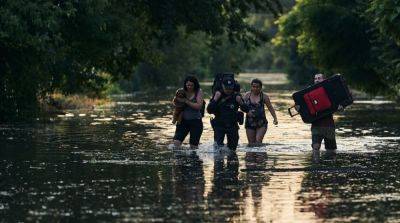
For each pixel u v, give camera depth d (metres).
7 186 23.20
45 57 47.53
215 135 33.16
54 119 53.66
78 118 55.34
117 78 68.38
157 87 147.00
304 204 20.45
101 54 51.91
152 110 67.75
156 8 60.41
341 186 23.31
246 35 64.56
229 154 31.64
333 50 72.69
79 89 61.16
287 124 49.41
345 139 38.75
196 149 33.50
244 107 33.16
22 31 42.66
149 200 20.95
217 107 33.03
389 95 76.62
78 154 31.55
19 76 49.53
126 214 19.12
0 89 49.97
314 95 32.97
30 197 21.41
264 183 23.89
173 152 32.34
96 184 23.59
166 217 18.80
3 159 29.75
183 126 34.41
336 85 32.91
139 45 61.22
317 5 71.56
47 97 65.75
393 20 44.69
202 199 21.14
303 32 74.75
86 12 47.66
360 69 75.25
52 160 29.47
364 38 70.88
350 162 28.95
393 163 28.67
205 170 26.77
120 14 53.75
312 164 28.36
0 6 43.06
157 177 25.03
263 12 65.50
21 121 50.88
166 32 60.41
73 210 19.62
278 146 34.66
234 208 19.91
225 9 63.78
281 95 106.12
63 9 46.03
